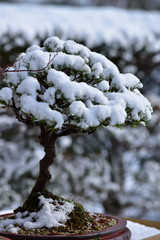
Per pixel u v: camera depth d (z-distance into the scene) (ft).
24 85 4.92
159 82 18.35
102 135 16.49
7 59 13.88
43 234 4.81
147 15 19.65
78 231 4.96
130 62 16.08
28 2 33.30
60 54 5.26
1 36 13.60
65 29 14.65
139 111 5.18
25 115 4.82
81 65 5.14
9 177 14.92
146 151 18.48
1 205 14.46
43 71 5.09
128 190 18.07
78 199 16.25
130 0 33.78
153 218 18.98
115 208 17.46
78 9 20.54
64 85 4.78
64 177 15.94
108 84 5.32
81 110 4.70
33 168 15.15
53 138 5.49
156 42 16.10
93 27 15.49
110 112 4.80
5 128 15.01
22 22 14.32
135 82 5.60
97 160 16.87
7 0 31.35
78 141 16.39
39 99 5.06
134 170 18.13
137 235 6.15
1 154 15.07
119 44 15.28
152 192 17.93
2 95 4.93
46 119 4.67
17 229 4.96
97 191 16.78
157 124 17.79
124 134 16.83
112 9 21.84
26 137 15.60
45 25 14.37
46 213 5.10
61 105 5.00
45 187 5.60
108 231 4.91
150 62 16.60
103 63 5.53
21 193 14.90
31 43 14.03
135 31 15.76
